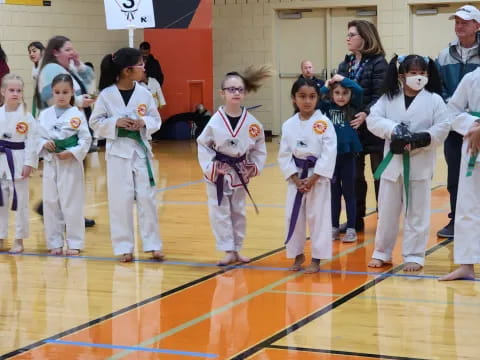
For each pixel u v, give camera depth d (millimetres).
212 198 7027
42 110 8023
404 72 6582
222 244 7059
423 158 6598
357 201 8297
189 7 12766
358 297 5961
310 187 6656
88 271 6977
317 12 18891
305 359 4664
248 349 4871
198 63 19688
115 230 7297
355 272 6719
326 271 6781
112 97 7211
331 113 7828
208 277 6676
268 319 5473
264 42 19266
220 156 7000
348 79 7688
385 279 6469
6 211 7852
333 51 18844
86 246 7977
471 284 6254
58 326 5434
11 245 8062
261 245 7852
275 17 19172
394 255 7309
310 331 5188
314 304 5801
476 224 6277
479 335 5051
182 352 4852
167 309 5777
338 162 7836
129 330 5309
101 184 12148
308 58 19109
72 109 7613
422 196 6672
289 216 6770
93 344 5043
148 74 18125
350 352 4770
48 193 7629
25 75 16109
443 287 6180
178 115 19250
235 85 6875
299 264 6859
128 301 6012
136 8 9414
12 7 15820
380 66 7859
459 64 7605
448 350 4781
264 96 19453
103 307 5867
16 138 7645
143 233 7340
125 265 7172
